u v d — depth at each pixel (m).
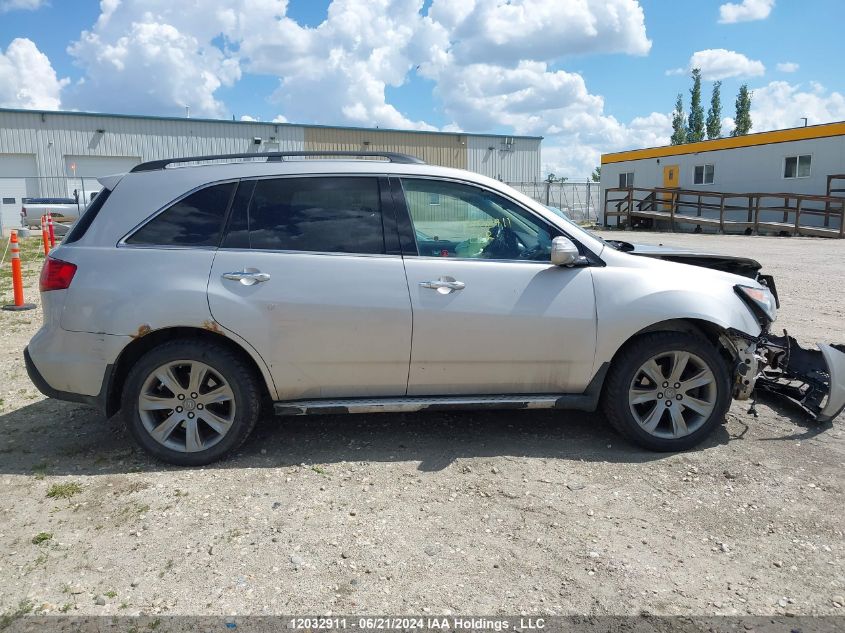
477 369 3.84
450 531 3.08
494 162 44.47
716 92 56.16
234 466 3.77
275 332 3.65
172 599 2.59
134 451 3.99
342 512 3.25
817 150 24.44
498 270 3.82
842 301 8.98
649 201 30.81
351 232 3.80
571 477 3.63
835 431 4.23
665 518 3.20
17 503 3.34
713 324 4.00
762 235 24.75
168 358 3.66
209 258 3.68
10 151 33.66
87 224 3.81
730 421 4.41
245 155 3.99
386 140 41.03
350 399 3.87
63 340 3.68
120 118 35.38
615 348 3.84
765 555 2.88
